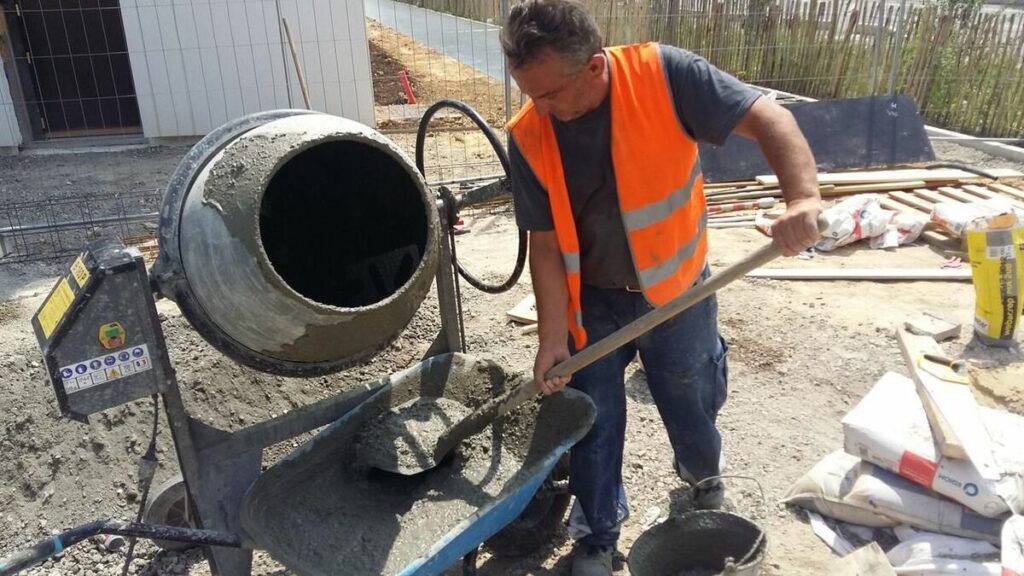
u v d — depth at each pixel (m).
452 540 2.26
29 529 3.29
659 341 2.66
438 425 2.74
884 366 4.28
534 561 2.97
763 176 7.47
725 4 10.66
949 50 9.27
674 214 2.42
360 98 10.23
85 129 10.44
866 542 2.96
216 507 2.44
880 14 8.50
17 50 9.84
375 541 2.53
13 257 6.29
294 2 9.66
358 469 2.75
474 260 6.01
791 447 3.62
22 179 8.74
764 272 5.57
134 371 2.21
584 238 2.54
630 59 2.29
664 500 3.29
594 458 2.65
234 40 9.70
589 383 2.68
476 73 14.21
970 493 2.71
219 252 2.18
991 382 3.96
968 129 9.30
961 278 5.41
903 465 2.87
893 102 7.85
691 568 2.78
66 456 3.48
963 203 6.54
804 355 4.43
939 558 2.66
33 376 3.79
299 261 2.77
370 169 2.65
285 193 2.72
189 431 2.36
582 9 2.09
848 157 7.66
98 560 3.09
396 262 2.68
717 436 2.89
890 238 6.07
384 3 26.33
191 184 2.31
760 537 2.50
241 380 3.85
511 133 2.43
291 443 3.63
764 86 10.91
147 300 2.18
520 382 2.84
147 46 9.59
